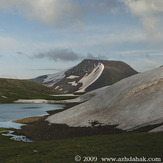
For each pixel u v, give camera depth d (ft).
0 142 169.89
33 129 234.99
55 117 285.23
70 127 220.43
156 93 216.33
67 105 624.18
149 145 95.66
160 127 137.69
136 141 106.32
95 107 265.95
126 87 266.36
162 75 240.94
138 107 210.38
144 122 173.78
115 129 182.80
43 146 125.59
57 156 95.91
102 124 206.39
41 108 528.63
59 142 133.18
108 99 269.85
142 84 247.09
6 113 409.49
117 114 218.18
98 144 111.24
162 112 177.58
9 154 115.44
